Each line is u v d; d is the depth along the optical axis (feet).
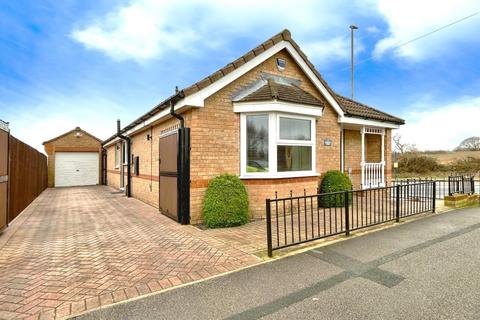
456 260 14.42
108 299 10.94
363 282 12.10
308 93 28.63
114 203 37.29
